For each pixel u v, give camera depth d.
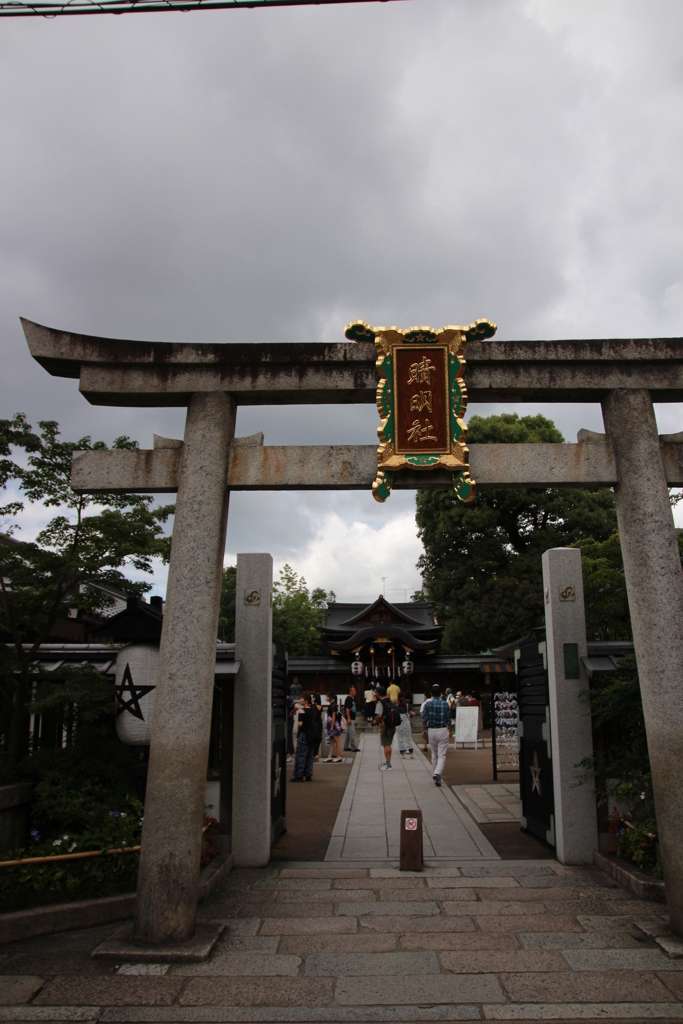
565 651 8.00
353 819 10.25
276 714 9.01
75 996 4.49
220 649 8.23
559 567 8.21
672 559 6.05
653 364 6.60
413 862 7.37
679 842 5.44
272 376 6.55
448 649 38.25
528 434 29.75
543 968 4.86
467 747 20.45
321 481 6.41
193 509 6.20
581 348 6.54
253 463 6.44
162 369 6.57
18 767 6.98
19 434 7.71
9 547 7.52
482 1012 4.25
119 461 6.49
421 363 6.43
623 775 7.26
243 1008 4.32
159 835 5.43
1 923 5.35
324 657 36.66
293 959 5.04
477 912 6.00
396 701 20.86
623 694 7.14
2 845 6.30
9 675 7.49
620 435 6.44
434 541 29.62
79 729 7.71
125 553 7.93
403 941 5.36
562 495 28.20
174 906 5.29
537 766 8.68
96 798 6.83
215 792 7.86
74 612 12.48
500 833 9.24
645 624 5.95
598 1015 4.21
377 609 38.78
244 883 6.96
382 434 6.34
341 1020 4.18
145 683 7.37
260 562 8.40
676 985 4.59
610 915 5.89
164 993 4.52
